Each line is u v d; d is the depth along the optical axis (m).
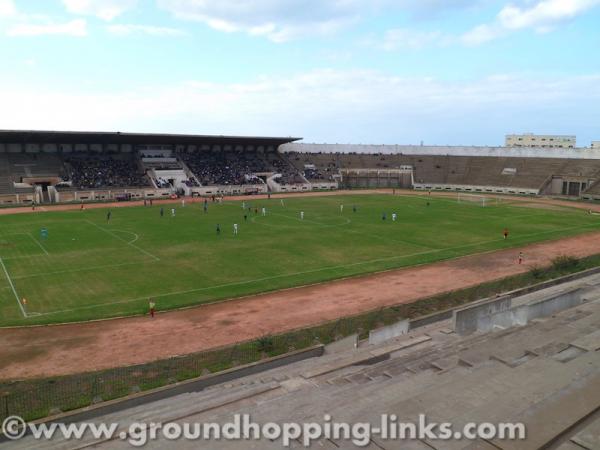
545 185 117.94
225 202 96.12
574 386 12.67
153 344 27.72
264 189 116.50
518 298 32.94
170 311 33.12
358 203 95.69
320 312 33.44
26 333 29.03
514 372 14.71
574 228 68.56
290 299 36.09
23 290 37.12
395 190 126.12
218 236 59.19
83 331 29.47
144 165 112.25
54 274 41.53
